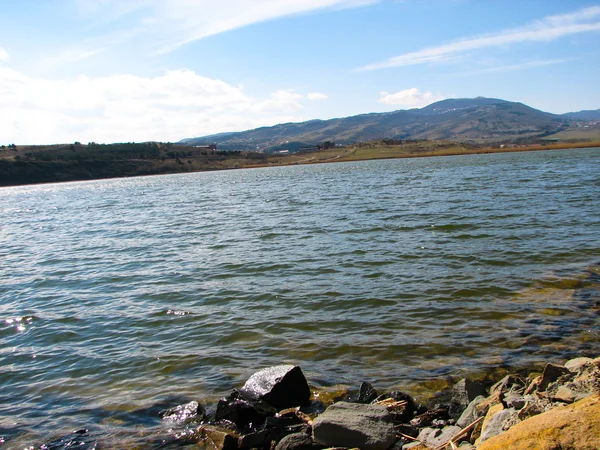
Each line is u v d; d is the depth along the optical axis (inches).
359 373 431.8
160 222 1670.8
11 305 738.2
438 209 1461.6
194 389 419.8
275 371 391.2
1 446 346.3
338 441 309.6
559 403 279.6
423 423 342.3
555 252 828.0
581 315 537.0
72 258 1101.7
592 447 204.4
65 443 345.7
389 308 602.9
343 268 817.5
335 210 1632.6
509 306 582.9
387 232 1126.4
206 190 3430.1
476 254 849.5
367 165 6427.2
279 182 3833.7
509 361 432.5
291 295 684.1
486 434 278.2
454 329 521.3
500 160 5187.0
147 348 527.2
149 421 370.6
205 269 885.8
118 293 768.3
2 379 470.6
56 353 531.5
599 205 1322.6
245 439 328.5
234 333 553.9
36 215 2370.8
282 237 1163.9
